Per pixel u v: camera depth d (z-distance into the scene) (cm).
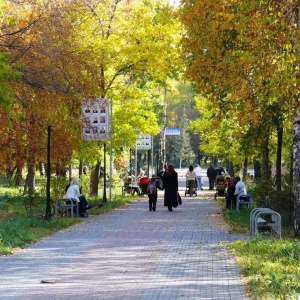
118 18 4859
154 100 6694
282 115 3631
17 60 3203
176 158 18125
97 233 2992
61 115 3622
